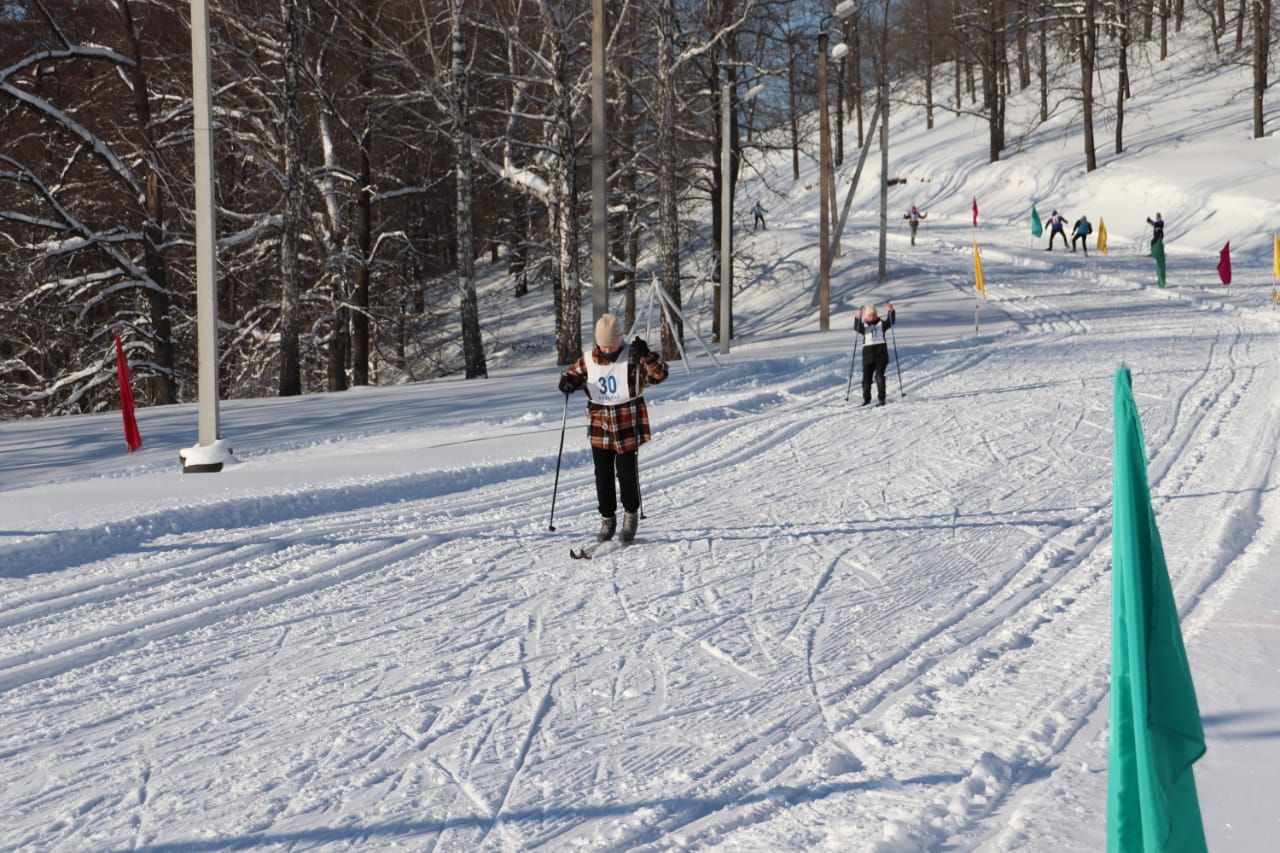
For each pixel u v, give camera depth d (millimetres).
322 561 7715
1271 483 9258
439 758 4395
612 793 4023
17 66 23031
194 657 5746
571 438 12820
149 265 26047
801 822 3721
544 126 27375
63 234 26344
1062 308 28609
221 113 26266
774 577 7238
